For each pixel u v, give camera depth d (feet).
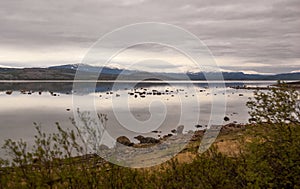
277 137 24.32
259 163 24.26
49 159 20.56
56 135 21.45
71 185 20.48
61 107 229.04
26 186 19.16
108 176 22.03
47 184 20.12
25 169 19.83
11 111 208.85
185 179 25.18
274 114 25.25
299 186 22.91
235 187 25.91
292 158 23.38
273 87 25.98
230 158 27.12
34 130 123.54
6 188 18.93
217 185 25.39
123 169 22.74
